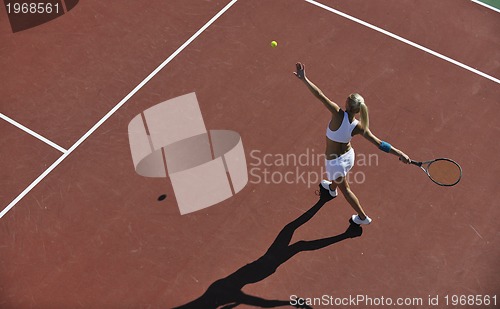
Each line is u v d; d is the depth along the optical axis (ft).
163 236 31.32
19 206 32.35
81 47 38.37
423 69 37.42
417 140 34.53
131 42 38.52
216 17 39.52
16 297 29.63
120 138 34.60
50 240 31.24
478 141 34.60
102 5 40.22
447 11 40.19
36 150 34.22
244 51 38.01
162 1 40.32
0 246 31.09
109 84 36.73
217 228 31.55
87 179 33.17
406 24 39.47
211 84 36.63
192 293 29.76
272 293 29.78
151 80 36.86
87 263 30.55
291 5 40.11
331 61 37.63
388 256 30.83
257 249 30.99
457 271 30.48
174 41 38.50
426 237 31.40
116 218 31.89
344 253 30.89
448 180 29.43
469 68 37.60
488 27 39.60
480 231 31.63
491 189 32.94
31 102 36.09
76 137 34.68
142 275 30.22
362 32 38.99
